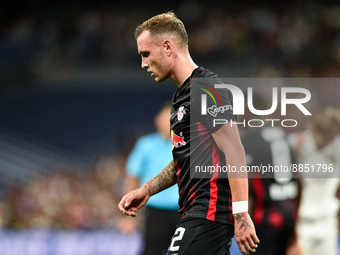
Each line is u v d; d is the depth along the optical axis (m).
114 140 44.69
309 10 54.19
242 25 53.94
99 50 54.56
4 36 58.66
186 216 9.77
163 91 45.28
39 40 56.31
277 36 52.31
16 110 47.06
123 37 55.12
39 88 48.19
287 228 14.20
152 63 10.38
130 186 19.78
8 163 42.25
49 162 43.31
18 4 62.22
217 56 51.31
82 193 32.94
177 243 9.55
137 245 23.00
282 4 55.81
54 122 46.25
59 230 27.77
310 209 17.02
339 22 52.03
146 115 45.06
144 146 19.67
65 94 46.94
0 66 52.09
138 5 60.56
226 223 9.59
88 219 30.34
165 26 10.33
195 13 56.62
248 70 47.19
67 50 54.94
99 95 46.31
